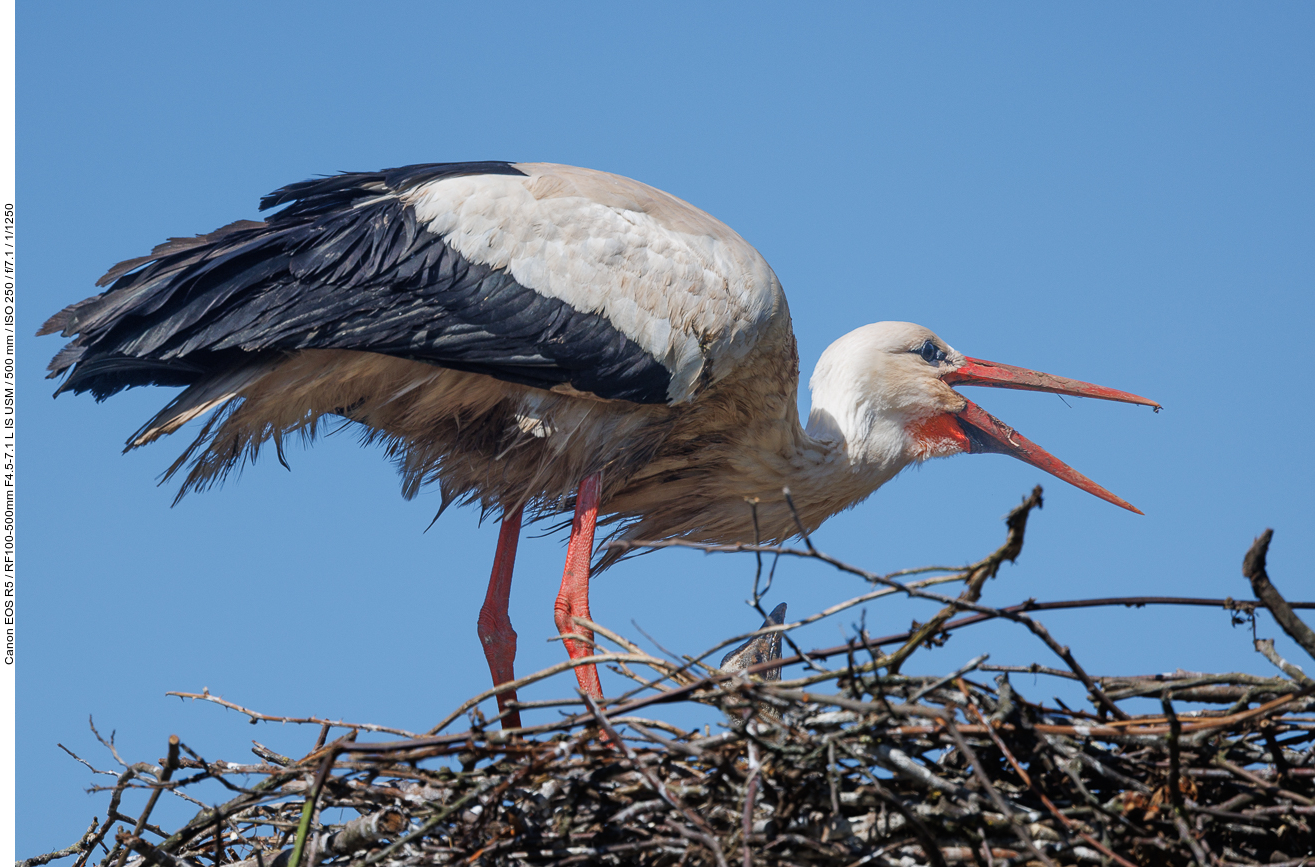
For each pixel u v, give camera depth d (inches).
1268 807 297.6
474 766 317.1
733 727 293.6
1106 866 292.0
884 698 286.7
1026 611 297.3
